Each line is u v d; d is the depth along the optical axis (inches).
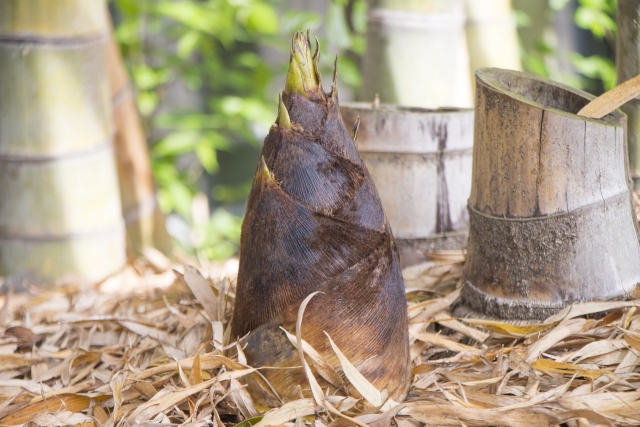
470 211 48.1
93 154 63.2
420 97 63.3
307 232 43.0
